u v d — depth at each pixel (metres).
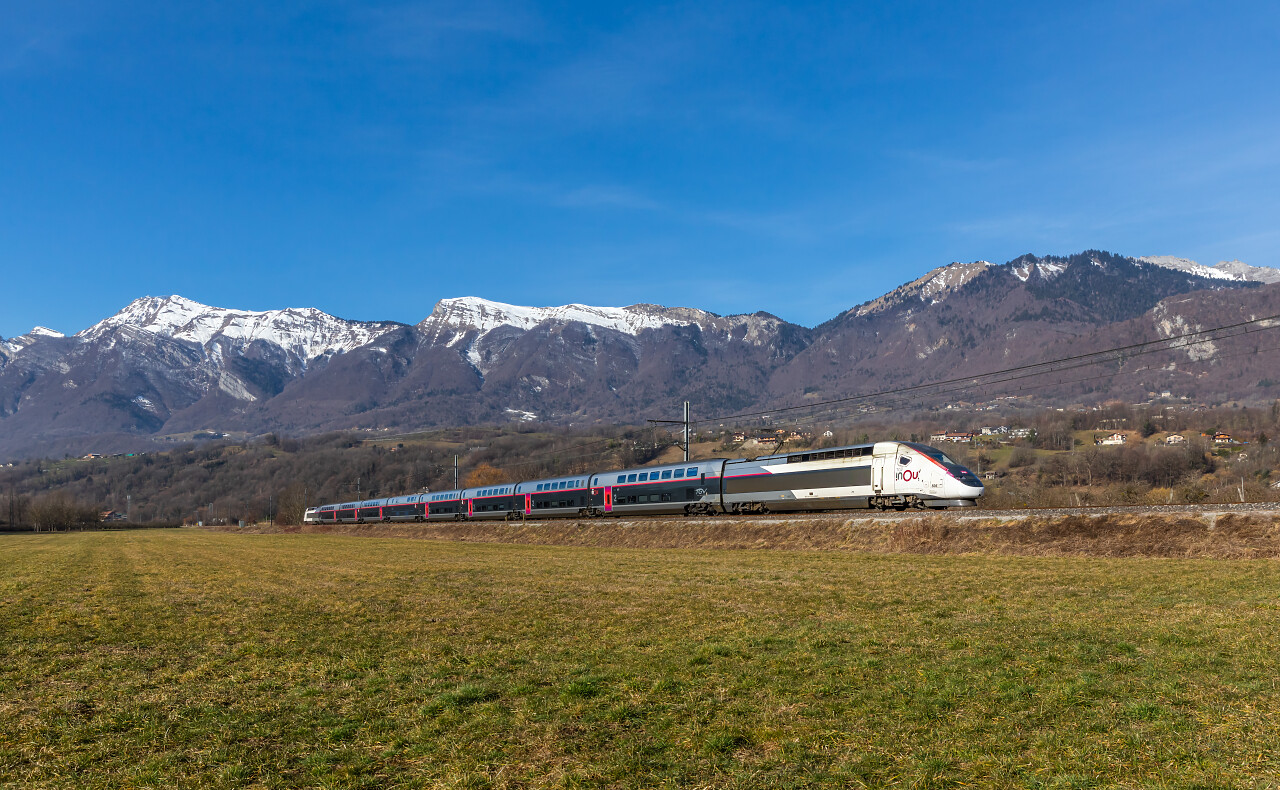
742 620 19.25
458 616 21.62
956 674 13.14
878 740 10.20
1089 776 8.68
